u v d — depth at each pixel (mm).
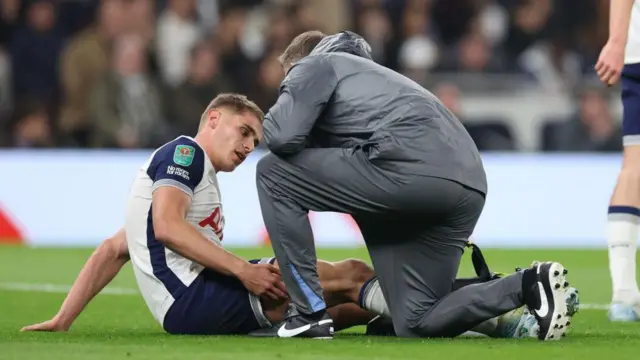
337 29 61594
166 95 53938
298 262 17812
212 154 18719
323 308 17844
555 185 52656
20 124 55062
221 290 18156
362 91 17812
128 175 52469
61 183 52156
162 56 56250
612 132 55438
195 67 54062
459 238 18016
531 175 52625
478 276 18375
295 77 17844
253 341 17234
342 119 17875
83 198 52156
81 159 52469
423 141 17406
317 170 17609
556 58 58188
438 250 17953
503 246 50875
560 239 52250
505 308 17266
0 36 58906
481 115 55625
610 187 52938
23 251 46250
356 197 17578
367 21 58156
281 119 17562
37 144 54406
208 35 56688
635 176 23484
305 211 17922
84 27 58469
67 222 51875
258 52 56719
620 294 22656
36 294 28969
